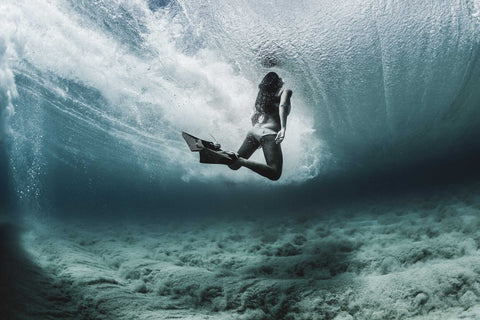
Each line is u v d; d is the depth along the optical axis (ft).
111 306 8.72
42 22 24.84
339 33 27.84
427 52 27.68
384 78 28.14
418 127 28.19
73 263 12.14
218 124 26.35
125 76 27.37
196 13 27.45
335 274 10.66
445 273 8.55
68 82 27.40
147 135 30.48
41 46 25.49
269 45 27.50
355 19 27.84
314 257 11.96
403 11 28.04
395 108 28.30
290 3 27.45
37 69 26.37
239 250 14.69
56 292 9.22
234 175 31.17
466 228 12.19
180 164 32.58
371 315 8.16
